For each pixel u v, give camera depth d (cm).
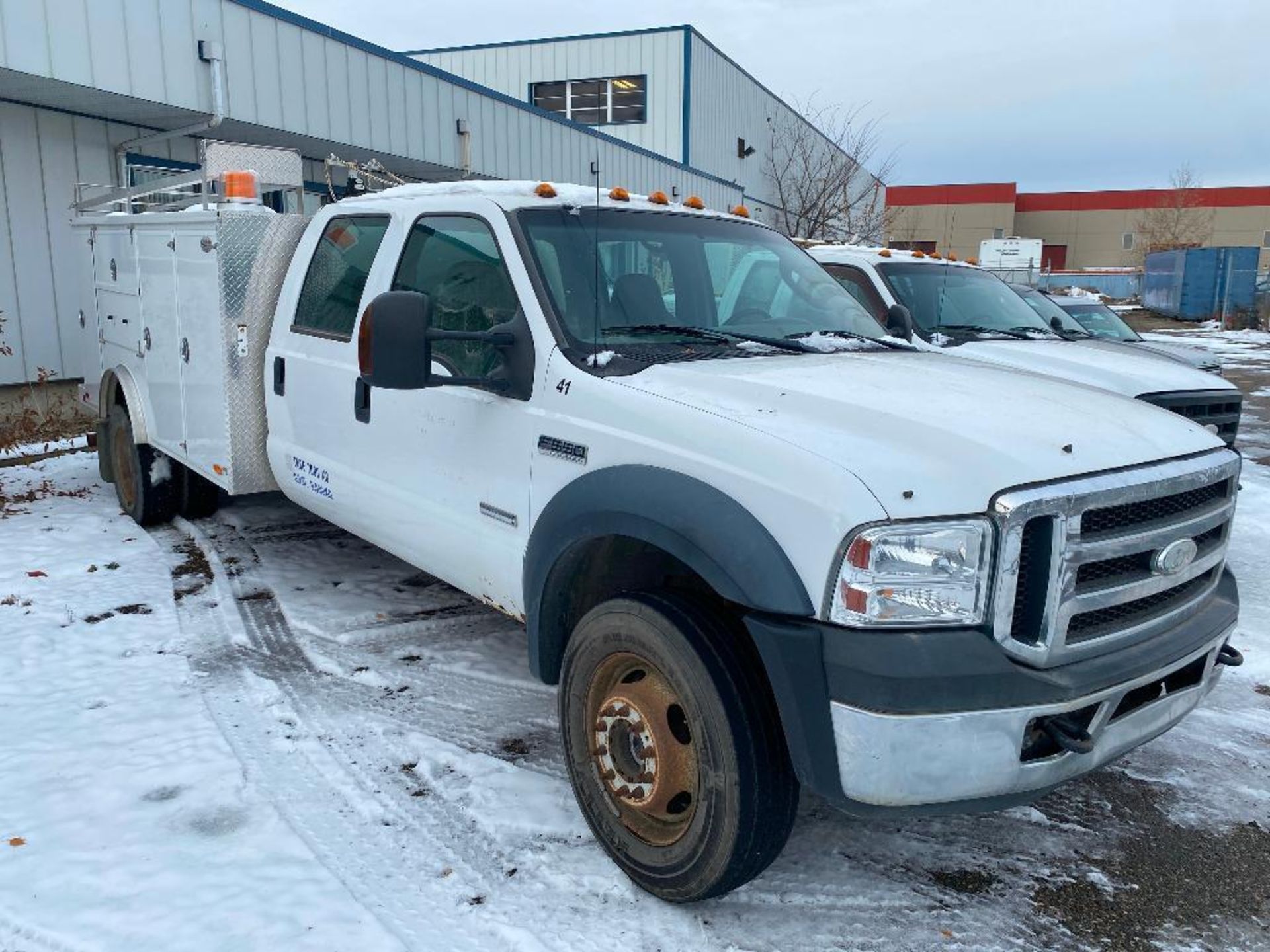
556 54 2562
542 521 340
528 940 285
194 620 530
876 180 2669
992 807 269
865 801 259
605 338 364
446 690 452
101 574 598
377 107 1220
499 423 372
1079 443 286
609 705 312
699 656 280
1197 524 305
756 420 293
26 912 289
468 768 381
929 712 252
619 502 305
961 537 259
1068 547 266
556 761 391
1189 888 325
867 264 791
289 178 635
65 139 1020
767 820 279
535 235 385
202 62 1000
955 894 319
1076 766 277
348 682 458
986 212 5325
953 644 257
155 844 324
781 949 289
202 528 698
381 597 566
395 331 335
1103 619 286
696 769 288
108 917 287
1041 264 4903
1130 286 4903
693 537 281
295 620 528
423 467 419
